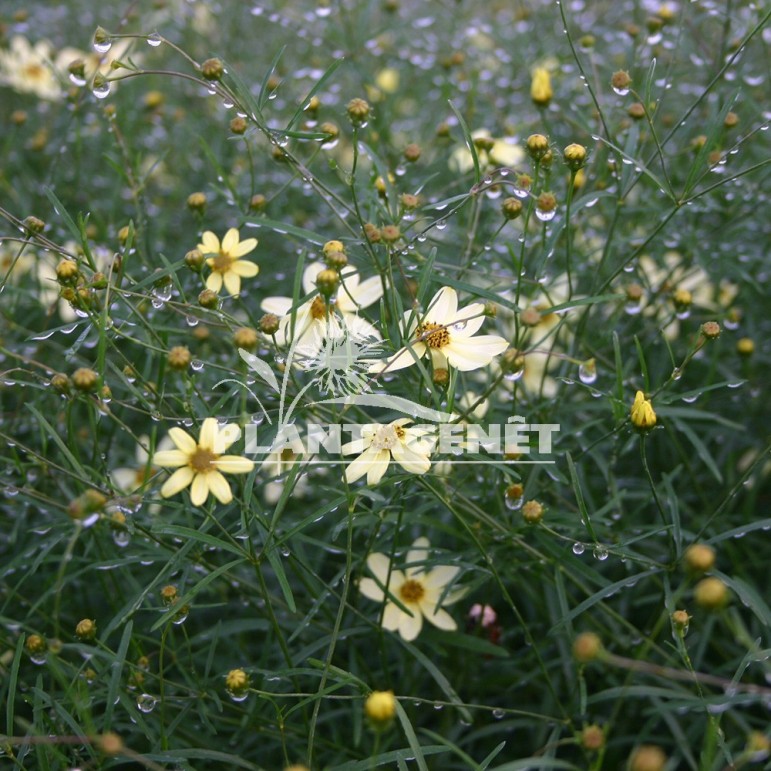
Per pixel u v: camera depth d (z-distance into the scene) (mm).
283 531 479
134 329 545
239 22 888
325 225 698
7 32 860
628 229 614
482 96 744
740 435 604
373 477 411
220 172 541
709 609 352
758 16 597
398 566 450
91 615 545
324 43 761
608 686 516
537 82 561
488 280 536
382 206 509
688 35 692
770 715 530
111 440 547
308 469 468
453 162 677
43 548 490
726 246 621
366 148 502
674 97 761
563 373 546
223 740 497
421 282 431
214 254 490
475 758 526
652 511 588
